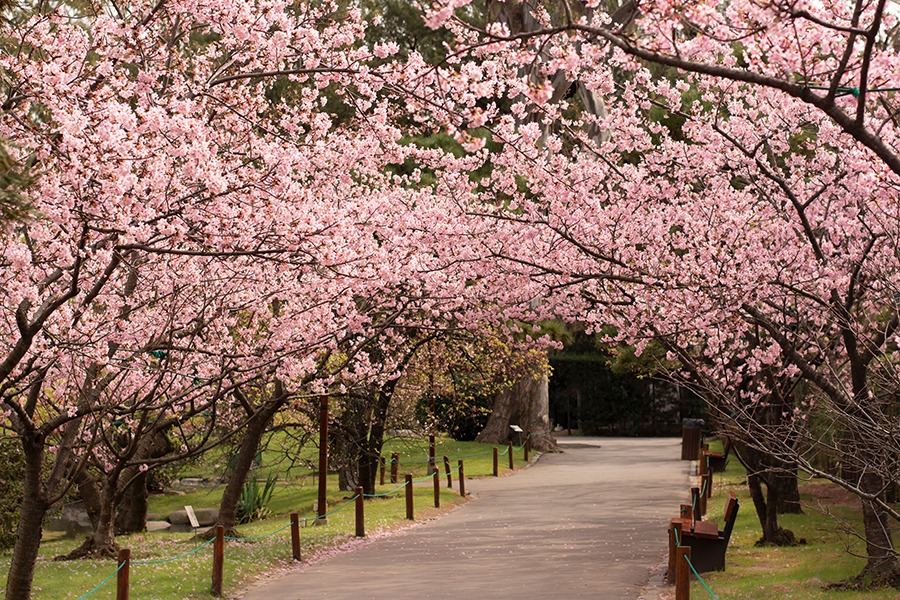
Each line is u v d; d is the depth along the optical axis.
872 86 8.11
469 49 7.25
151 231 9.71
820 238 13.90
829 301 13.41
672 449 37.75
